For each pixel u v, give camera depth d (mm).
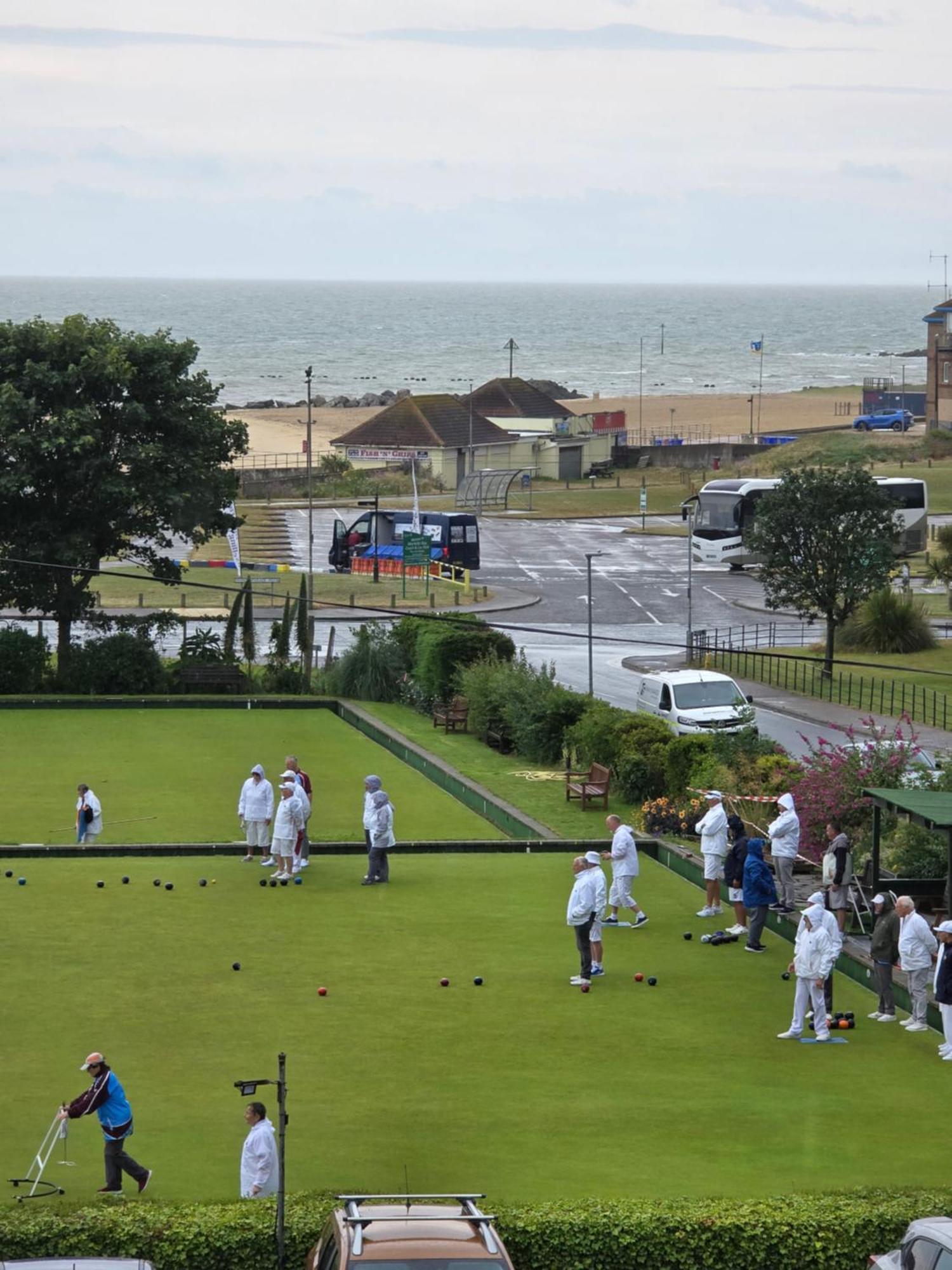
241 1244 15367
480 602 77938
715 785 37000
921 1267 13680
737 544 90062
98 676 57469
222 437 59062
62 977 25328
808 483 63312
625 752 42250
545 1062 21891
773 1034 23328
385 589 82062
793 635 71875
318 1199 16141
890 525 63656
